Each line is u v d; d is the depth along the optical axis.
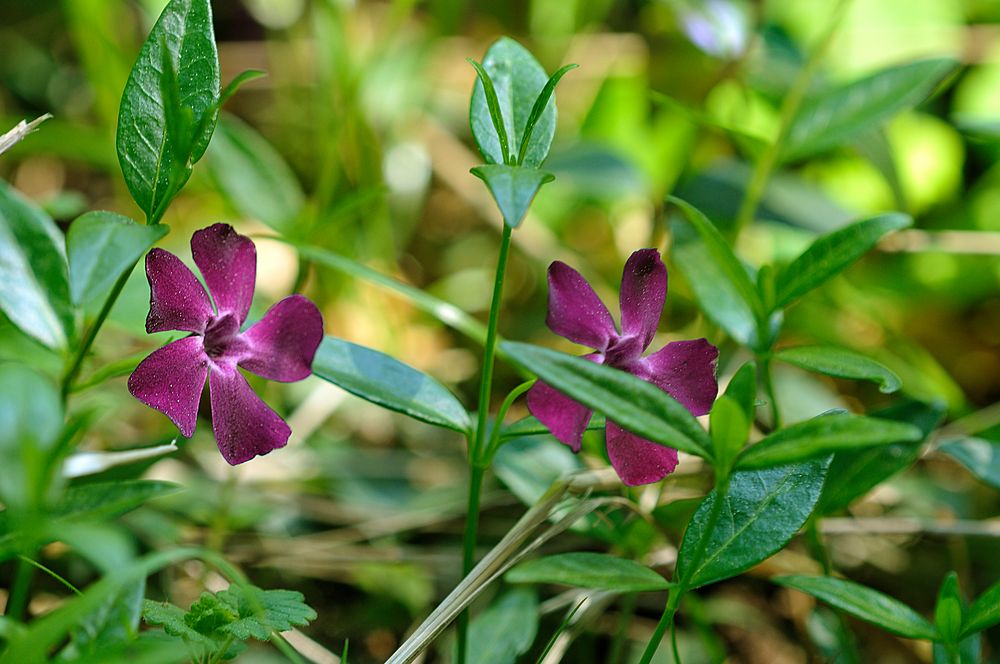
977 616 0.32
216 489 0.40
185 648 0.30
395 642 0.39
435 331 0.52
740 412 0.30
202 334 0.32
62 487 0.33
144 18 0.51
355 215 0.50
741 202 0.47
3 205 0.34
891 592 0.42
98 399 0.36
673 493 0.39
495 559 0.33
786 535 0.32
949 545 0.42
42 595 0.37
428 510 0.41
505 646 0.35
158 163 0.32
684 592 0.32
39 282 0.34
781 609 0.40
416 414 0.33
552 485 0.34
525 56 0.34
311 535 0.41
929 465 0.45
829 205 0.47
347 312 0.48
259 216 0.42
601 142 0.49
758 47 0.51
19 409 0.30
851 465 0.36
